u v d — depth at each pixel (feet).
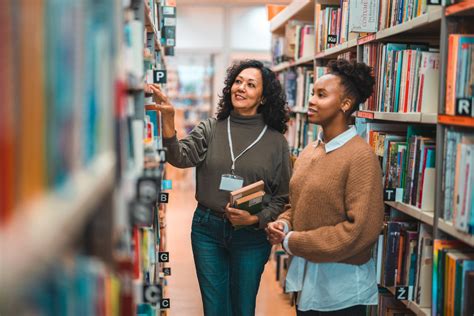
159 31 12.07
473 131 7.07
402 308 9.34
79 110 2.68
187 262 18.83
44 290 2.33
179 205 28.89
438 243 7.34
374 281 7.92
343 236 7.27
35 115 2.17
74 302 2.70
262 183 9.34
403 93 8.91
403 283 8.72
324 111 7.82
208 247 9.90
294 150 17.03
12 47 2.02
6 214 1.91
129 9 6.53
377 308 9.74
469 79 6.70
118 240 4.30
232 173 9.78
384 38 10.07
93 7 3.23
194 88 37.58
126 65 5.50
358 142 7.64
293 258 8.14
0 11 1.94
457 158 6.73
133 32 6.28
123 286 4.42
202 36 37.11
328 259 7.41
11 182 1.97
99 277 3.18
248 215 9.21
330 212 7.61
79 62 2.70
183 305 14.74
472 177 6.39
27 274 1.72
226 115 10.36
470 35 6.88
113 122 3.80
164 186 9.86
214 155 9.95
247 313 9.87
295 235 7.63
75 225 2.13
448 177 7.12
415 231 8.63
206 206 9.88
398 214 9.41
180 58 37.32
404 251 8.69
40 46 2.23
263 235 9.84
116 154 4.15
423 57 8.34
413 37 9.89
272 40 21.95
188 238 22.07
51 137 2.30
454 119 6.88
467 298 6.63
